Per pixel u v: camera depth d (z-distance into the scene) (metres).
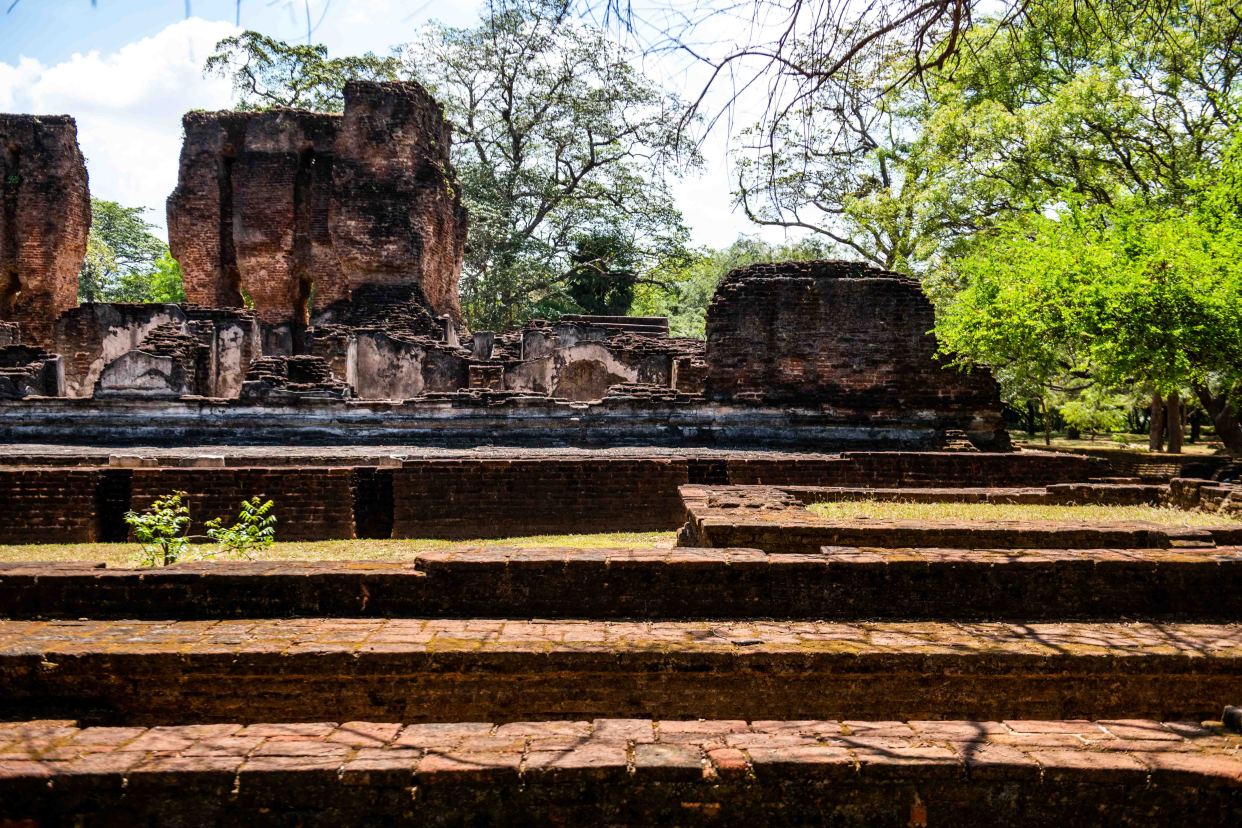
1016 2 4.50
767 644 5.04
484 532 12.12
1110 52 18.66
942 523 7.12
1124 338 12.55
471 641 5.04
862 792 3.44
